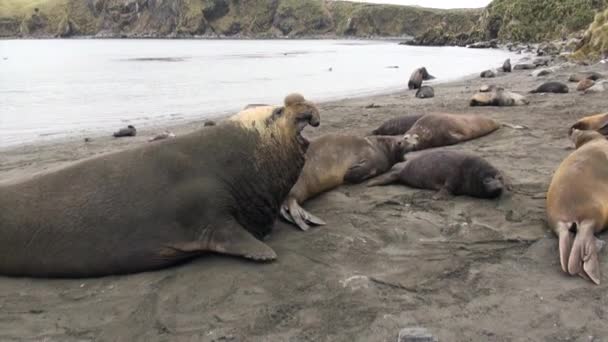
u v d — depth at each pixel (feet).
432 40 351.67
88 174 17.92
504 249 18.02
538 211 21.22
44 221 17.26
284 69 135.64
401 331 12.91
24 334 14.16
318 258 17.79
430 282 15.98
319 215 22.06
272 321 14.30
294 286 15.99
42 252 17.24
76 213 17.22
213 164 17.94
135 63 170.40
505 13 305.73
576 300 14.51
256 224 18.88
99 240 17.12
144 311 15.08
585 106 48.47
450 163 24.30
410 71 125.39
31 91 85.56
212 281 16.47
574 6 266.98
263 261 17.31
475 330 13.39
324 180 24.82
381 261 17.51
